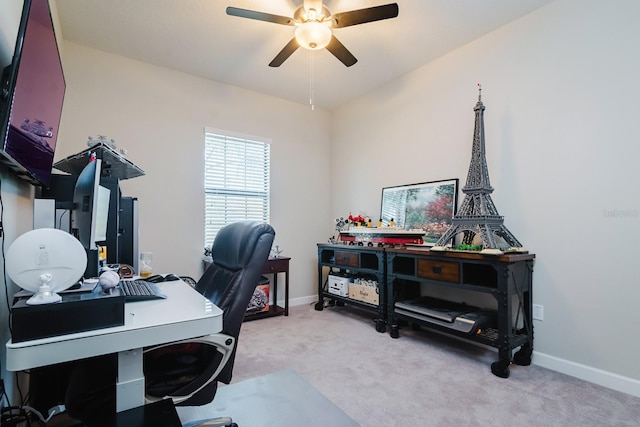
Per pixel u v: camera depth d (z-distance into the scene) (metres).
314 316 3.53
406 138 3.39
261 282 3.51
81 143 2.81
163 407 0.90
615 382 1.97
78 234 1.33
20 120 1.10
